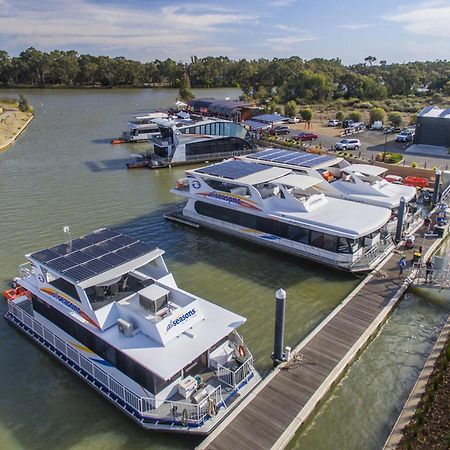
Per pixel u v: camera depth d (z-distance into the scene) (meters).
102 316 19.22
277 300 19.48
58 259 21.20
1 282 28.67
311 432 17.59
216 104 89.94
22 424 18.08
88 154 63.81
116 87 179.50
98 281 19.39
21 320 23.98
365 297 25.95
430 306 26.17
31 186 48.66
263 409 17.72
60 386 20.12
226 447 16.06
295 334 23.59
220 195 35.19
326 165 39.53
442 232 33.88
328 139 69.56
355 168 38.47
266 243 33.25
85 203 43.53
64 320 21.25
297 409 17.72
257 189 34.41
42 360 21.84
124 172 54.84
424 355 22.08
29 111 102.75
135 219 39.56
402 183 45.09
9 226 37.66
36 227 37.50
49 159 60.53
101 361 19.72
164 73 184.62
